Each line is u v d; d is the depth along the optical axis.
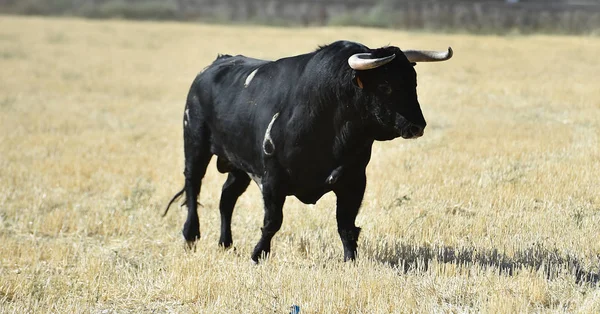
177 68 102.12
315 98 24.44
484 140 48.44
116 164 45.16
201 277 25.06
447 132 51.62
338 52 24.39
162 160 46.72
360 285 23.72
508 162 42.06
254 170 27.58
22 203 36.91
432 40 124.69
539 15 157.25
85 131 57.09
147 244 31.31
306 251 29.02
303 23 182.75
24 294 24.66
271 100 26.09
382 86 22.83
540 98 68.00
